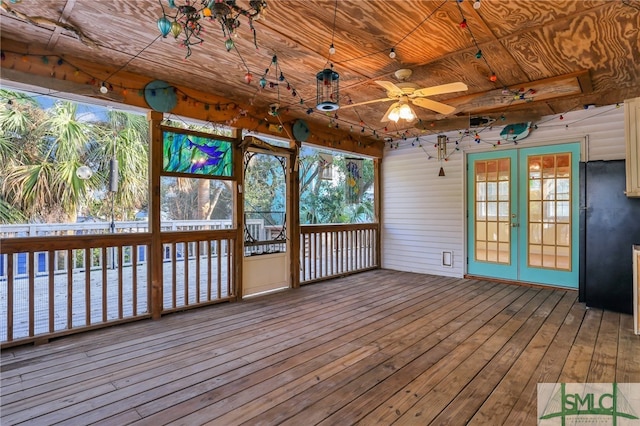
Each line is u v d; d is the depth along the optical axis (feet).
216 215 29.71
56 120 23.07
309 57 10.69
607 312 13.25
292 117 17.24
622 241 13.17
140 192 25.80
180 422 6.50
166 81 12.74
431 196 21.21
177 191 28.96
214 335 10.97
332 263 20.07
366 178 38.37
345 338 10.69
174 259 13.33
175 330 11.43
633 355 9.30
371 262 22.84
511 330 11.34
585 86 12.39
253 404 7.09
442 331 11.28
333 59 10.80
